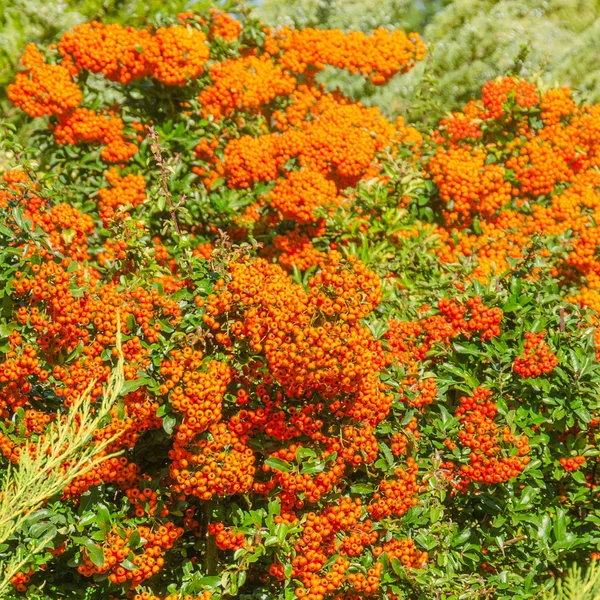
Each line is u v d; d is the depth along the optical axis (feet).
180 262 7.31
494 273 7.64
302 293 6.93
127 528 6.93
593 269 8.21
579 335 7.29
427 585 7.00
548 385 7.20
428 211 8.63
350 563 7.06
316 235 8.49
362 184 8.46
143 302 6.97
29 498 6.35
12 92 8.55
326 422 7.07
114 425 6.83
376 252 8.12
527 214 8.66
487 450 7.13
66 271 7.04
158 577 7.23
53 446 6.37
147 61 8.66
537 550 7.23
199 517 7.34
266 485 7.06
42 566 6.92
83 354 6.94
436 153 8.61
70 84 8.57
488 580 7.13
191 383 6.82
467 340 7.40
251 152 8.52
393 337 7.30
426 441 7.30
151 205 8.16
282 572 6.98
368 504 7.18
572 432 7.34
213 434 6.91
